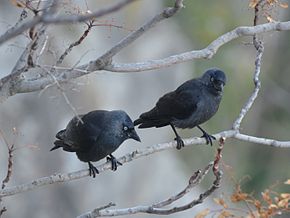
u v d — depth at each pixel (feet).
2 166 55.57
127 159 31.40
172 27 77.20
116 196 64.03
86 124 32.50
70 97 60.70
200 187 70.33
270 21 31.04
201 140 32.30
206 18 81.05
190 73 76.84
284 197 27.84
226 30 81.25
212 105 36.70
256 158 77.61
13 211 57.67
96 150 32.58
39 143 58.54
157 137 69.00
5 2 54.95
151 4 69.46
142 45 71.56
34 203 59.00
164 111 36.47
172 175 68.69
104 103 64.13
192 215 64.64
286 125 82.58
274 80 84.23
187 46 78.54
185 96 36.19
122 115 32.78
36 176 58.03
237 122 32.42
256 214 28.04
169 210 28.66
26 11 28.32
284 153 77.10
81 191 61.87
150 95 69.62
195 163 74.69
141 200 65.92
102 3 61.77
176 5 25.27
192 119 36.42
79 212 61.31
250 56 81.66
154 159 67.82
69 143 33.01
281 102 83.35
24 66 25.98
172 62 28.25
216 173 28.22
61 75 26.73
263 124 82.43
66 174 27.91
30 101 58.23
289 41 84.43
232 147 77.61
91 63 27.04
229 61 80.43
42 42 29.78
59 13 26.37
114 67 27.27
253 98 32.86
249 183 74.69
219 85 36.29
